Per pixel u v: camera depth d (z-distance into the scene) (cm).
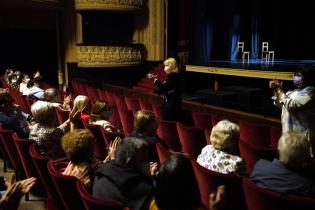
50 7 895
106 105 315
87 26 937
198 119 403
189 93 726
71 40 948
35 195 289
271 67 675
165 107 401
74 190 179
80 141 192
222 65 752
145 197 165
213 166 205
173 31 985
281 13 1038
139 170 176
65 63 973
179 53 931
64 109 405
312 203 144
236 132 207
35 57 1003
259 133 326
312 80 249
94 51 861
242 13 1003
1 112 324
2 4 823
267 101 488
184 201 121
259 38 1041
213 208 141
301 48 1023
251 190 163
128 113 403
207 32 936
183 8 943
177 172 123
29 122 405
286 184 158
